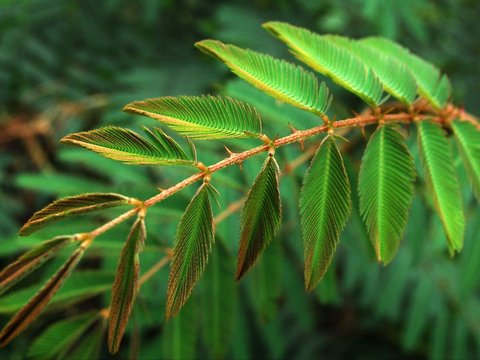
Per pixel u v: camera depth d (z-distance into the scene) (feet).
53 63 1.86
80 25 1.90
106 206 0.61
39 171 1.86
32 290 0.87
